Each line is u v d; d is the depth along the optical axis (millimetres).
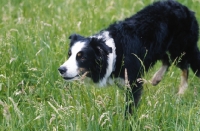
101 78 7055
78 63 6797
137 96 7223
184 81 8469
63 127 6301
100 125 6254
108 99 6840
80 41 6969
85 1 12711
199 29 8492
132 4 12602
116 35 7176
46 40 9109
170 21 7730
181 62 8297
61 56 8688
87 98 6883
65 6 12047
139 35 7336
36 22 9992
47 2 12734
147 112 6461
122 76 7152
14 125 6312
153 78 8359
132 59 7145
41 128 6375
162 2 7980
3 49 8695
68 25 10305
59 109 6297
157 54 7672
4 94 7746
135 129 6090
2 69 8156
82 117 6547
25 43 8938
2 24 10609
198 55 8406
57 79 8023
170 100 6938
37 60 8422
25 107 7047
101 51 6770
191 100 7555
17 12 11844
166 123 6559
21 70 8336
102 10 12039
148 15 7633
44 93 7629
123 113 6355
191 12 8109
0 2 12750
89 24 10438
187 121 6457
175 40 7922
